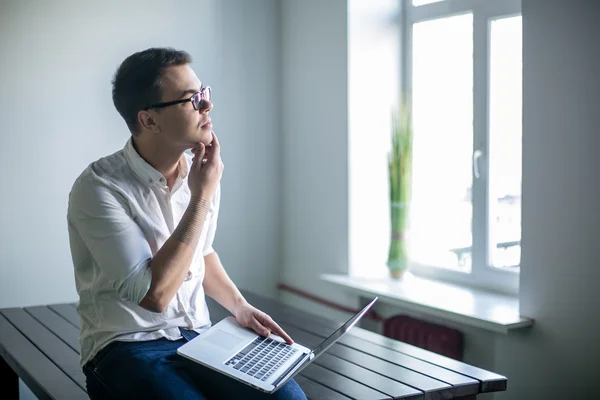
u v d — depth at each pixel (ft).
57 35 11.75
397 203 11.87
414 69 12.39
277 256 14.08
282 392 5.68
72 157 12.01
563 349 8.99
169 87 5.74
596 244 8.50
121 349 5.89
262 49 13.55
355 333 8.71
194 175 5.89
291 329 8.81
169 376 5.65
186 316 6.23
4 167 11.55
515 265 10.75
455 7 11.44
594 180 8.46
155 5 12.48
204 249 6.89
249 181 13.65
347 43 12.03
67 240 12.07
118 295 5.91
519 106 10.51
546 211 9.07
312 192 13.19
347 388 6.74
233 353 5.83
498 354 9.84
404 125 11.70
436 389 6.72
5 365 9.02
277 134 13.84
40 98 11.71
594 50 8.36
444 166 11.91
